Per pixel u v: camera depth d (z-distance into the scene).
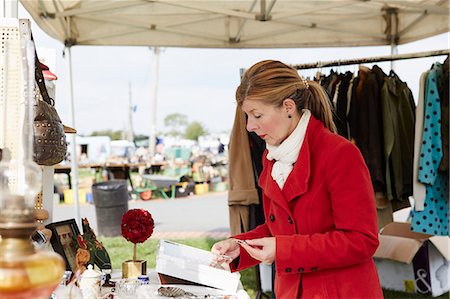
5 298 0.81
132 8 4.78
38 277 0.82
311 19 5.10
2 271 0.80
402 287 4.52
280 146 1.63
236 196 3.43
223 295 1.73
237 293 1.78
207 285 1.85
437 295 4.41
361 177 1.54
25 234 0.85
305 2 4.70
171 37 5.14
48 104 1.73
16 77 1.72
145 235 2.13
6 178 0.93
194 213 10.66
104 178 14.05
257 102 1.59
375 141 3.67
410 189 3.75
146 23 4.99
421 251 4.41
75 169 5.01
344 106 3.76
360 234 1.50
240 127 3.46
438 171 3.48
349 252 1.50
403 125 3.77
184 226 8.96
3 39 1.73
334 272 1.58
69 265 1.89
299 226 1.62
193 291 1.80
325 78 3.91
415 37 4.93
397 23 5.13
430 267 4.39
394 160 3.71
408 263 4.34
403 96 3.80
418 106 3.47
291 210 1.63
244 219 3.45
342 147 1.56
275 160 1.73
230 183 3.46
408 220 5.16
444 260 4.51
